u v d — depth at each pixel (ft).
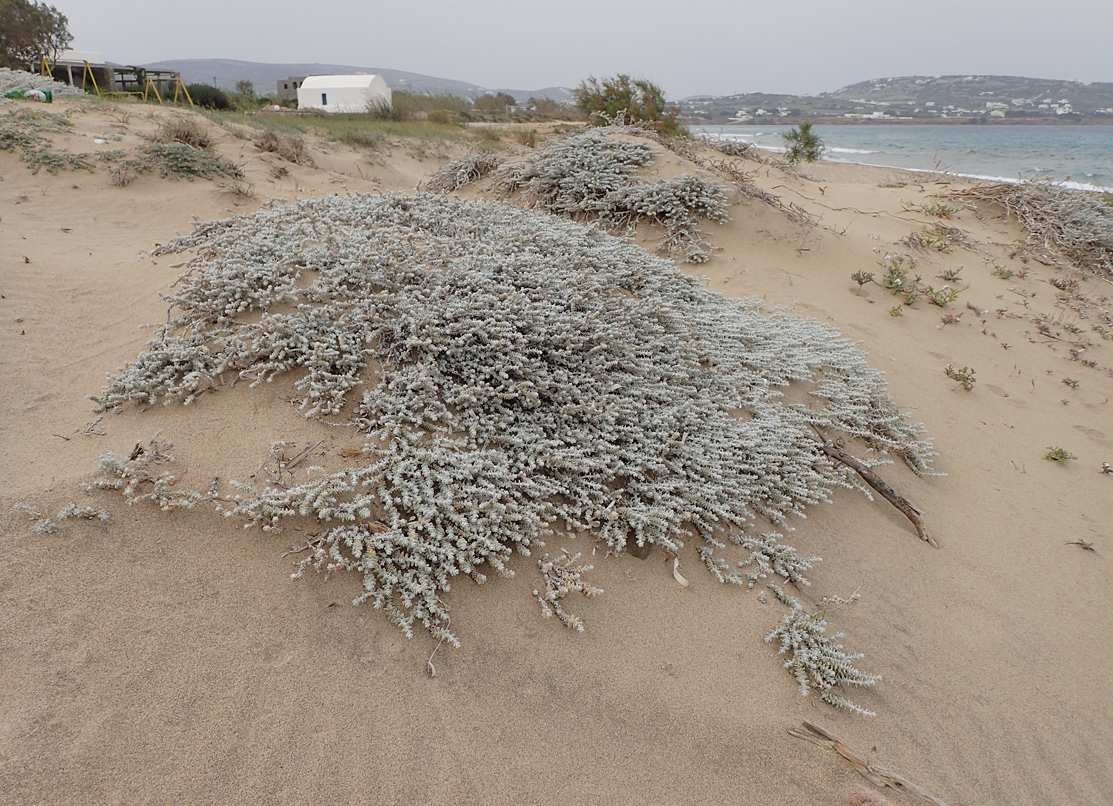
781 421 13.80
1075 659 10.43
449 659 8.16
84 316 13.03
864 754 8.21
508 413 11.10
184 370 10.97
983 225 30.01
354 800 6.64
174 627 7.63
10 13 83.61
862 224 28.19
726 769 7.70
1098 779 8.65
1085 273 26.11
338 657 7.82
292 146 39.40
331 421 10.41
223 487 9.16
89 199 25.61
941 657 10.00
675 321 15.16
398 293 12.70
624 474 11.21
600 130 30.60
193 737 6.75
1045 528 13.35
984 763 8.54
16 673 6.80
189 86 72.18
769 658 9.20
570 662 8.48
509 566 9.54
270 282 12.59
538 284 14.03
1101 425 17.29
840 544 11.81
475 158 32.01
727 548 10.97
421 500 9.42
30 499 8.37
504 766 7.23
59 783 6.11
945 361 19.26
